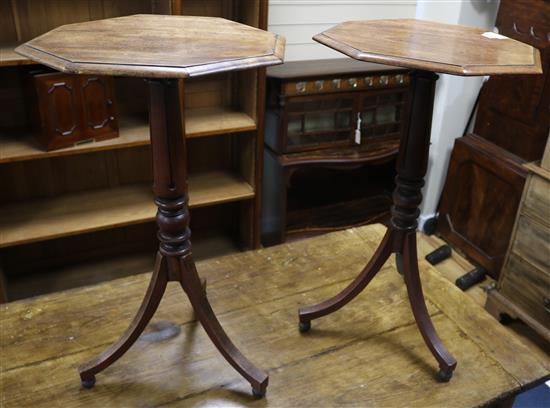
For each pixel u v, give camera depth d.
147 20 1.21
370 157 2.26
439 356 1.25
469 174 2.40
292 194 2.68
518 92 2.16
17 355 1.31
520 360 1.34
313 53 2.41
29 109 1.85
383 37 1.15
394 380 1.27
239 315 1.46
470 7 2.31
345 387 1.25
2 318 1.43
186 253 1.15
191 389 1.24
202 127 2.06
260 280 1.61
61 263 2.34
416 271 1.28
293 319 1.46
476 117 2.41
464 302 1.55
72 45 0.97
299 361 1.32
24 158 1.78
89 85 1.81
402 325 1.45
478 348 1.38
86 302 1.50
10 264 2.24
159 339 1.38
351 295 1.36
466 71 0.93
